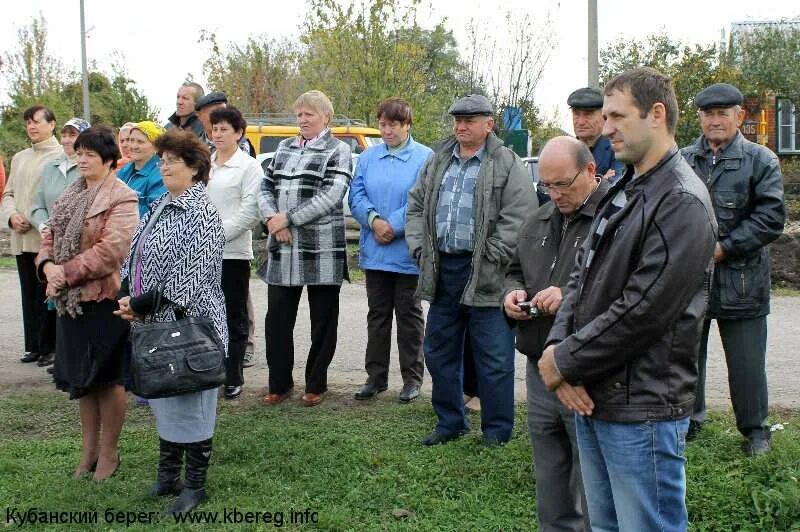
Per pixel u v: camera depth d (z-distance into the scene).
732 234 4.36
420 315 5.77
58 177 6.45
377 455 4.60
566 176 3.25
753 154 4.40
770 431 4.61
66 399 5.88
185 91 6.94
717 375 6.34
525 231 3.57
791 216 13.48
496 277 4.64
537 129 20.19
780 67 18.80
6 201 6.92
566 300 2.82
